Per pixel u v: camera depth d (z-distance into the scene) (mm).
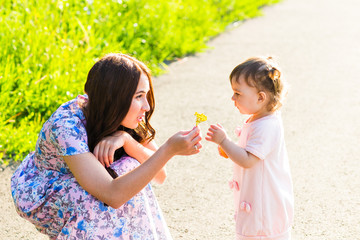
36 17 5297
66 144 2203
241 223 2553
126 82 2217
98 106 2252
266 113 2520
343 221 3178
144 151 2492
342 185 3619
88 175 2193
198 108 5016
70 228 2248
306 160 4000
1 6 5477
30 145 3889
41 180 2340
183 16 7328
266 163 2473
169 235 2551
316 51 6910
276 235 2529
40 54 4863
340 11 9320
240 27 8164
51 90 4523
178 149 2205
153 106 2545
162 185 3637
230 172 3838
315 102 5188
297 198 3453
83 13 5859
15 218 3203
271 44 7207
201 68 6172
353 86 5633
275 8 9625
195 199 3469
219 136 2426
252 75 2424
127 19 6324
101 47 5582
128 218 2297
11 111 4262
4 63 4621
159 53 6270
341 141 4332
